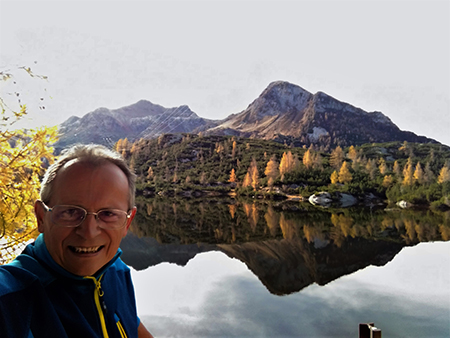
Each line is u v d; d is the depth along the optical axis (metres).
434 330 7.89
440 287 12.16
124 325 1.16
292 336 7.45
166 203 51.78
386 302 10.20
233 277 13.50
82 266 0.96
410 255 18.97
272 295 10.84
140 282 12.46
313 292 11.39
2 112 2.28
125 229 1.08
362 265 16.77
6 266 0.88
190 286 11.84
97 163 1.00
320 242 23.17
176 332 7.46
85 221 0.95
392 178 55.69
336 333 7.70
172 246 21.98
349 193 51.94
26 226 2.51
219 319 8.34
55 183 0.97
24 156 2.44
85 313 0.98
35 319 0.84
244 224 31.44
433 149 84.44
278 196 57.28
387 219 33.44
